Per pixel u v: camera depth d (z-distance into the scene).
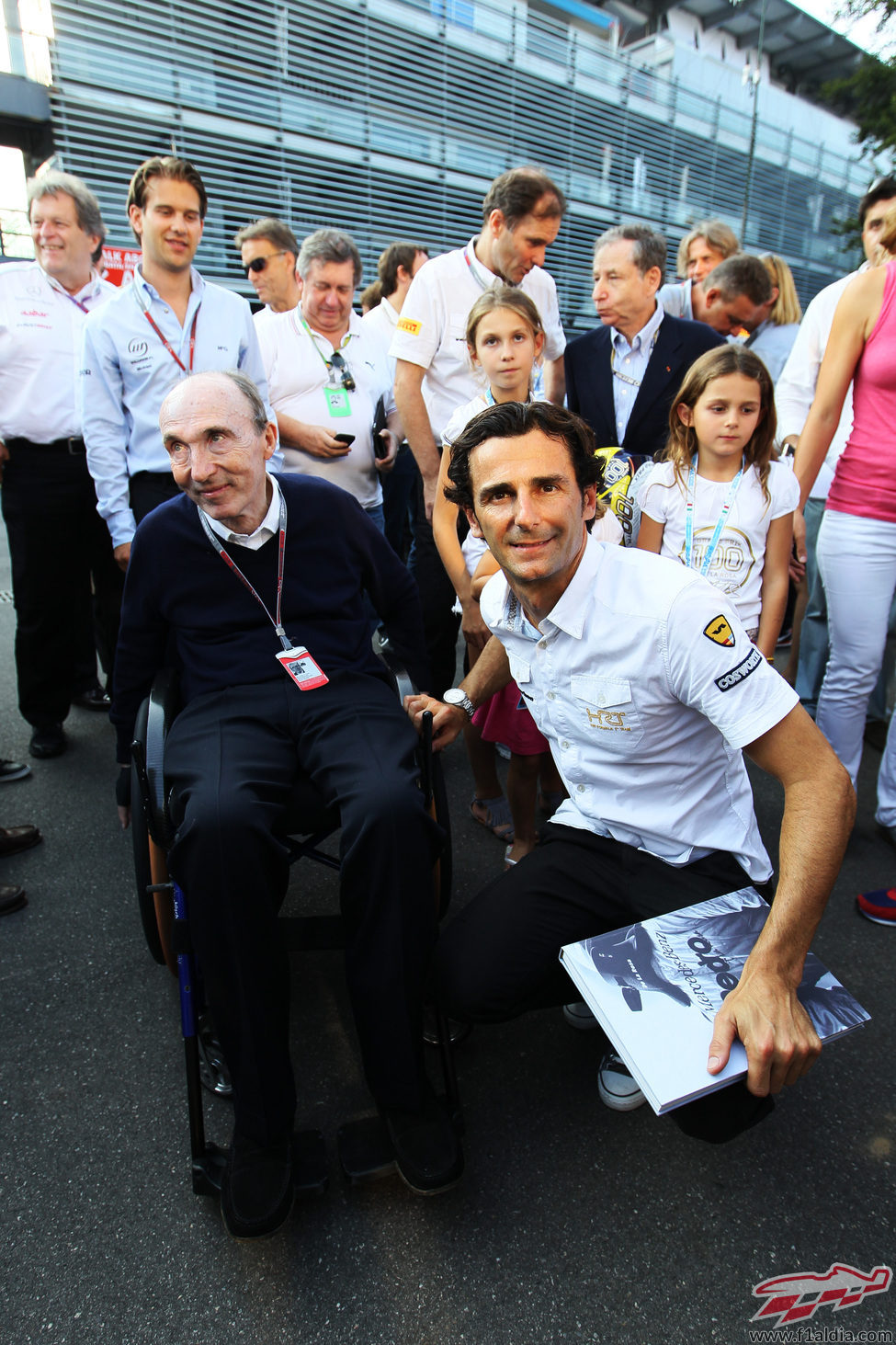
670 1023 1.21
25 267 2.90
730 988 1.27
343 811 1.47
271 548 1.85
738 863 1.56
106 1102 1.72
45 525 2.99
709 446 2.14
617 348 2.68
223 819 1.39
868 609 2.36
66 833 2.72
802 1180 1.53
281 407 3.12
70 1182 1.54
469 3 9.02
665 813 1.53
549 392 3.19
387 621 2.13
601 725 1.47
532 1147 1.61
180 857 1.41
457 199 9.59
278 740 1.70
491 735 2.31
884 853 2.59
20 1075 1.79
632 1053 1.17
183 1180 1.55
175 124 6.95
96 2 6.29
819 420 2.37
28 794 2.96
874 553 2.31
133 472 2.64
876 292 2.21
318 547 1.90
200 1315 1.32
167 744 1.66
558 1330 1.28
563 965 1.45
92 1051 1.85
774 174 14.93
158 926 1.66
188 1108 1.53
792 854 1.26
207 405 1.65
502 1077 1.79
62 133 6.41
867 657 2.41
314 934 1.67
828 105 17.08
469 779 3.09
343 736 1.64
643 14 14.04
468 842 2.66
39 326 2.88
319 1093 1.75
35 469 2.94
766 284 3.26
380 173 8.65
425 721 1.64
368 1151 1.51
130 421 2.64
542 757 2.59
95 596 3.47
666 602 1.34
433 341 2.76
